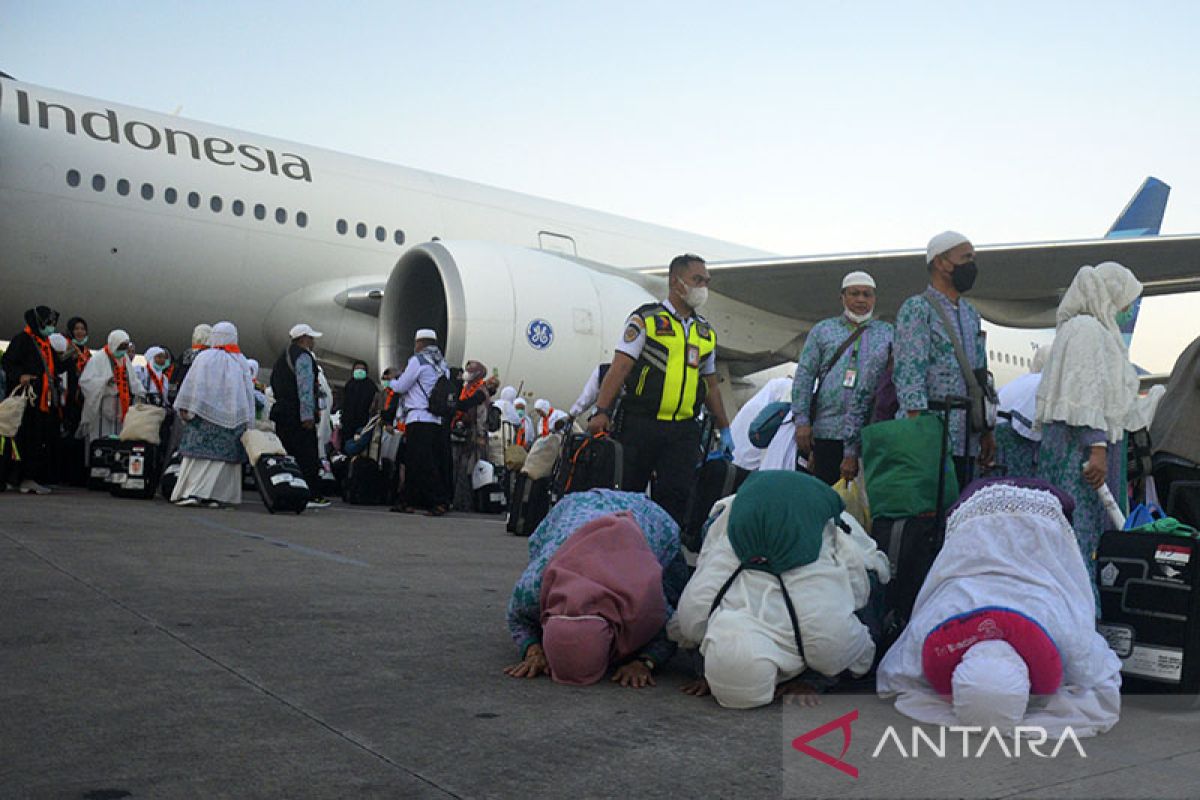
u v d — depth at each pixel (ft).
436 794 6.62
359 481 33.27
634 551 10.44
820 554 9.87
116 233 37.96
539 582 10.53
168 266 39.27
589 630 9.77
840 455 15.58
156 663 9.66
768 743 8.18
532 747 7.77
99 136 38.19
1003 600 9.25
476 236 47.24
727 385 50.80
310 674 9.61
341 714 8.39
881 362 15.28
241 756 7.21
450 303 35.45
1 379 28.60
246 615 12.07
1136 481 15.26
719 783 7.08
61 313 38.22
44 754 7.06
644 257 52.85
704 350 15.81
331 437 42.86
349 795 6.54
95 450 27.73
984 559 9.73
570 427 16.75
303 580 14.88
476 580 16.22
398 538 21.88
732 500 10.63
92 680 8.96
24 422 26.37
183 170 39.73
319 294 42.91
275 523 23.20
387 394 33.86
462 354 35.29
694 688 9.86
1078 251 38.09
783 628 9.37
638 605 10.03
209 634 10.97
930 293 13.37
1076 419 11.99
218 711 8.27
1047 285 42.78
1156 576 10.23
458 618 12.82
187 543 18.02
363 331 43.98
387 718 8.34
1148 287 41.88
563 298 36.94
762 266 41.55
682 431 15.78
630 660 10.52
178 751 7.25
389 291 38.83
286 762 7.13
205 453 25.67
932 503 11.66
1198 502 12.50
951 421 12.96
